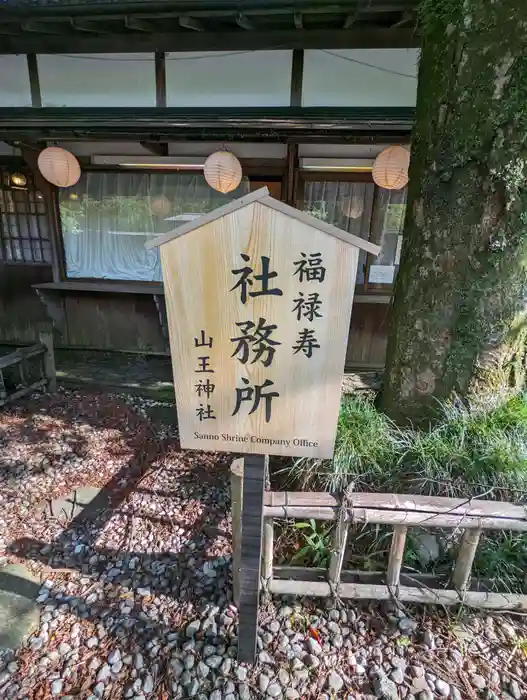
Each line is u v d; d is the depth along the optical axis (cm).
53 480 303
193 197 527
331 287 133
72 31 427
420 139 228
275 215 128
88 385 468
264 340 142
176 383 152
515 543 209
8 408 406
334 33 420
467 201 208
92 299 570
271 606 201
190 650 182
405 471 222
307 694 166
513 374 236
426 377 239
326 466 229
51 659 179
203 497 287
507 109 189
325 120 394
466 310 220
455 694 165
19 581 218
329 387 145
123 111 462
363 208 499
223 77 450
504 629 191
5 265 580
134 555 238
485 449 220
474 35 192
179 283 139
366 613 198
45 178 486
